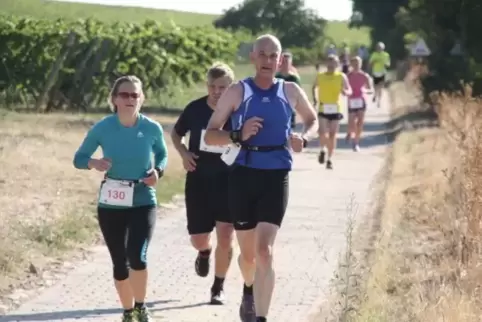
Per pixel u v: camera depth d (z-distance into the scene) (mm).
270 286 17406
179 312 20281
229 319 19844
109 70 66938
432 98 57156
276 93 17766
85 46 65562
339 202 35250
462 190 26188
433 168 39188
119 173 18438
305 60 189250
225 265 21062
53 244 25531
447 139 43250
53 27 65438
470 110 38750
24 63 64438
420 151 46969
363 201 35531
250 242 18156
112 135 18391
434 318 18438
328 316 19156
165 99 74625
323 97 45500
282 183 17766
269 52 17547
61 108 65375
